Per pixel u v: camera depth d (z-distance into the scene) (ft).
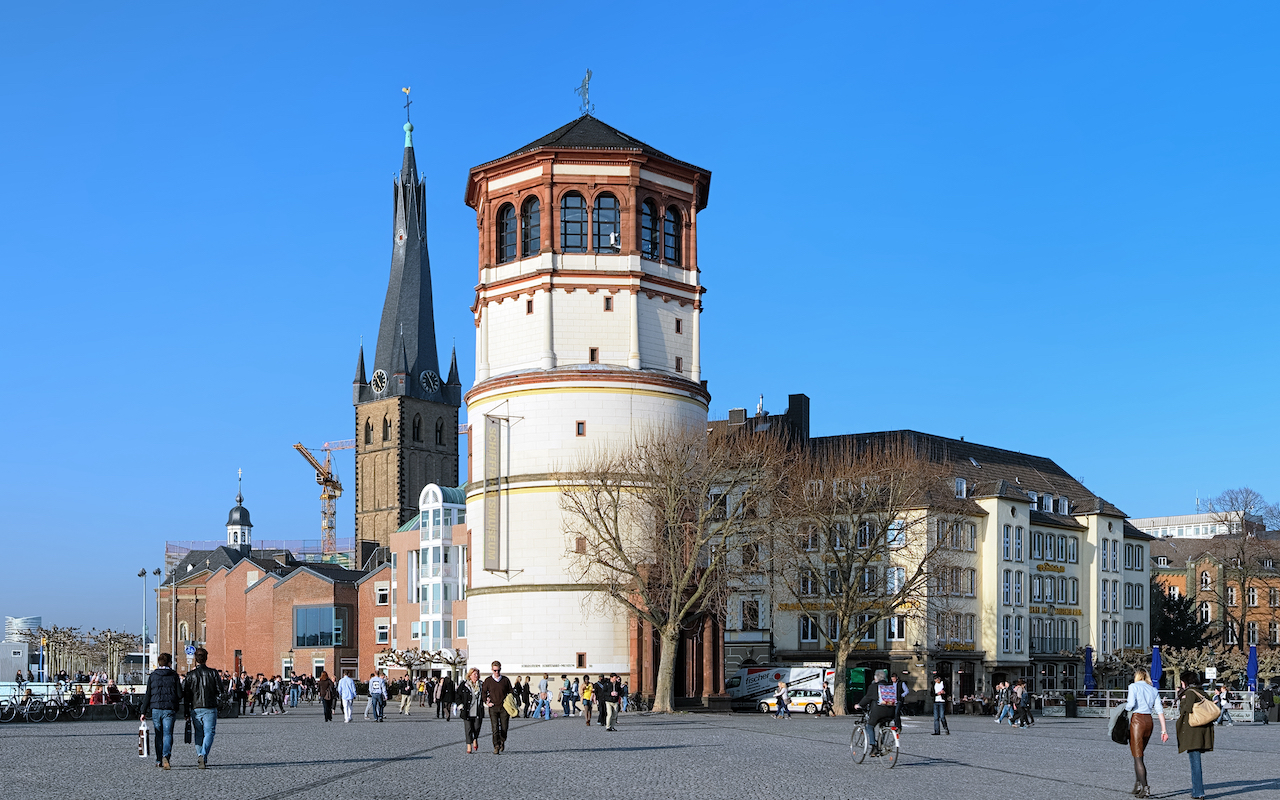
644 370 250.16
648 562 235.81
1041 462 377.09
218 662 537.65
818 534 248.73
